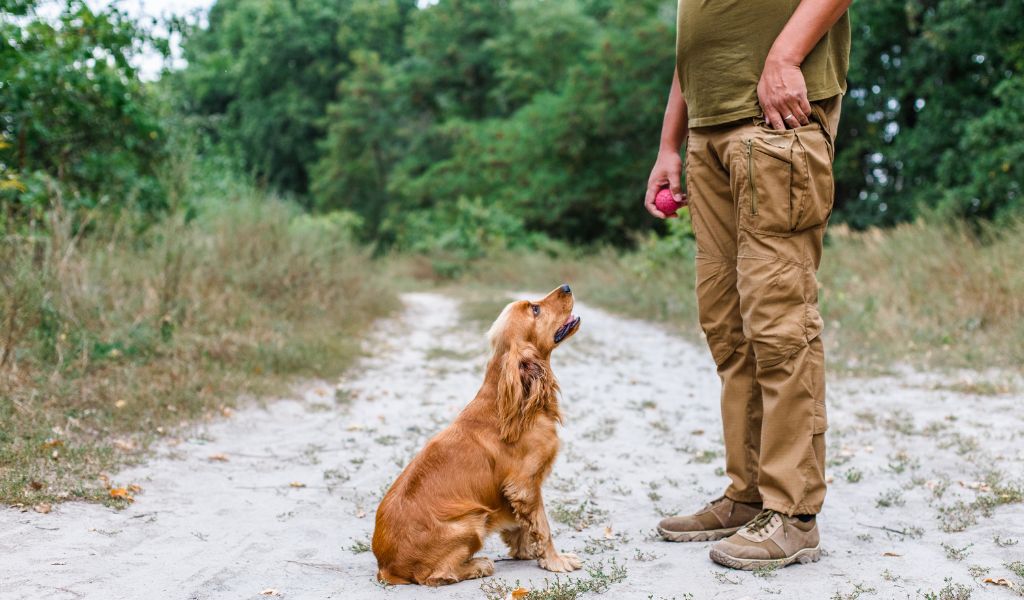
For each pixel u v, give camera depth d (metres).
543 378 3.39
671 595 3.01
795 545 3.27
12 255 6.96
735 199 3.36
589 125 29.64
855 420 6.16
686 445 5.72
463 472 3.26
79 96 9.74
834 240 12.91
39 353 6.36
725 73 3.36
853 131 24.89
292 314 10.16
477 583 3.21
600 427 6.30
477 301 16.42
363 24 48.28
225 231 10.73
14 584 3.08
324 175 43.75
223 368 7.45
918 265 10.30
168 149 11.15
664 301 13.14
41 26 9.27
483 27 40.62
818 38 3.17
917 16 21.42
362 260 14.80
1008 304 8.89
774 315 3.25
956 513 3.96
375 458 5.45
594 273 19.28
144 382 6.55
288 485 4.78
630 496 4.59
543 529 3.38
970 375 7.44
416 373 8.69
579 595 3.04
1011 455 5.02
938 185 19.16
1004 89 17.36
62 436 5.12
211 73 14.02
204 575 3.31
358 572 3.41
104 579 3.20
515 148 33.06
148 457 5.10
